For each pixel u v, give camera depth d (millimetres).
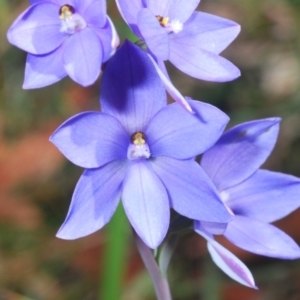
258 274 299
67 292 299
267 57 368
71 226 171
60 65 176
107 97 174
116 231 242
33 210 304
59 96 338
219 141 183
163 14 186
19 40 174
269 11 370
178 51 185
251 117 346
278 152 339
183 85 357
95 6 171
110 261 242
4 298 297
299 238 296
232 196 193
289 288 297
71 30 174
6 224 302
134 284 287
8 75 345
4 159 305
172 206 176
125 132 177
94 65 168
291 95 355
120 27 322
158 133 177
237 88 358
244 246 189
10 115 334
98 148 173
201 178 174
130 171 178
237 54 370
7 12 347
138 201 176
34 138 312
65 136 169
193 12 188
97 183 175
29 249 303
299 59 365
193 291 293
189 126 173
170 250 192
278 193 193
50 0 176
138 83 173
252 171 189
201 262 298
